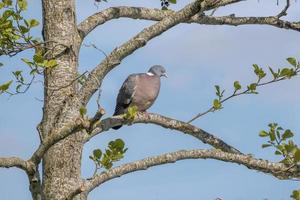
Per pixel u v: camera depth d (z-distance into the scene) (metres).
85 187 10.91
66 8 12.66
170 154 11.85
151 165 11.73
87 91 12.02
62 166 11.84
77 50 12.66
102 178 11.43
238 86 12.05
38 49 12.00
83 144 12.09
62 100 12.22
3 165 10.20
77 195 11.38
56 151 11.88
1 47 11.39
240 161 11.96
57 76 12.34
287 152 11.94
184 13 12.49
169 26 12.48
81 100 12.06
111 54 12.03
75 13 12.83
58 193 11.77
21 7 11.40
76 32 12.73
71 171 11.88
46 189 11.83
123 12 13.57
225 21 14.26
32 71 10.71
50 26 12.60
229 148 13.05
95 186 11.45
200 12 13.35
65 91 12.29
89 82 12.02
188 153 11.91
